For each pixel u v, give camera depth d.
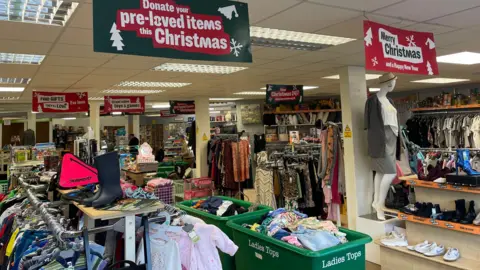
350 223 5.30
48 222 1.95
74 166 2.31
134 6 2.07
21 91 7.52
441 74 7.31
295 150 6.49
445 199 3.60
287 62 5.19
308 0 2.79
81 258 1.74
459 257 3.34
